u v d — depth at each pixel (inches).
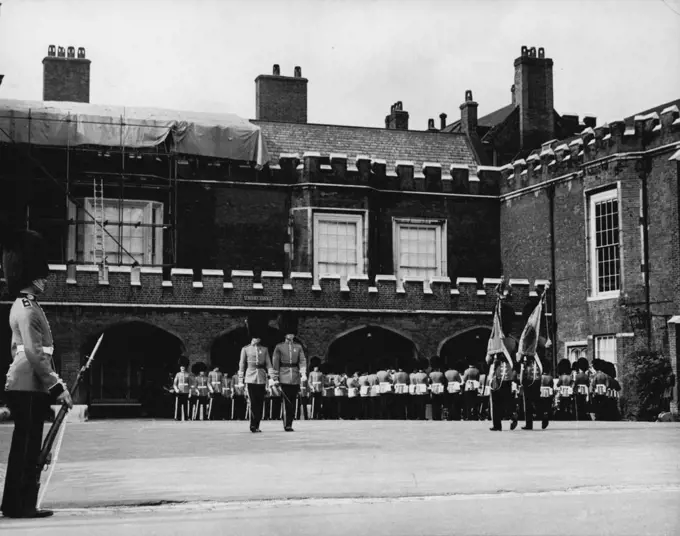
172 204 1437.0
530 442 601.6
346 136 1672.0
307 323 1322.6
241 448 572.7
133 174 1409.9
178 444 614.9
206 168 1449.3
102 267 1291.8
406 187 1530.5
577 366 1168.8
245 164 1460.4
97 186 1402.6
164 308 1268.5
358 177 1491.1
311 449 557.3
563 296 1397.6
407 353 1407.5
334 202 1477.6
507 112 1990.7
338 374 1244.5
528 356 752.3
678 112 1243.2
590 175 1339.8
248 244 1457.9
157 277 1269.7
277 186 1472.7
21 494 306.3
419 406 1175.0
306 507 320.8
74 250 1387.8
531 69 1752.0
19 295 319.0
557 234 1417.3
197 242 1440.7
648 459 478.0
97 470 445.1
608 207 1317.7
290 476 410.6
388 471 426.3
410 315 1359.5
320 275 1421.0
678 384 1188.5
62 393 312.8
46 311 1232.2
